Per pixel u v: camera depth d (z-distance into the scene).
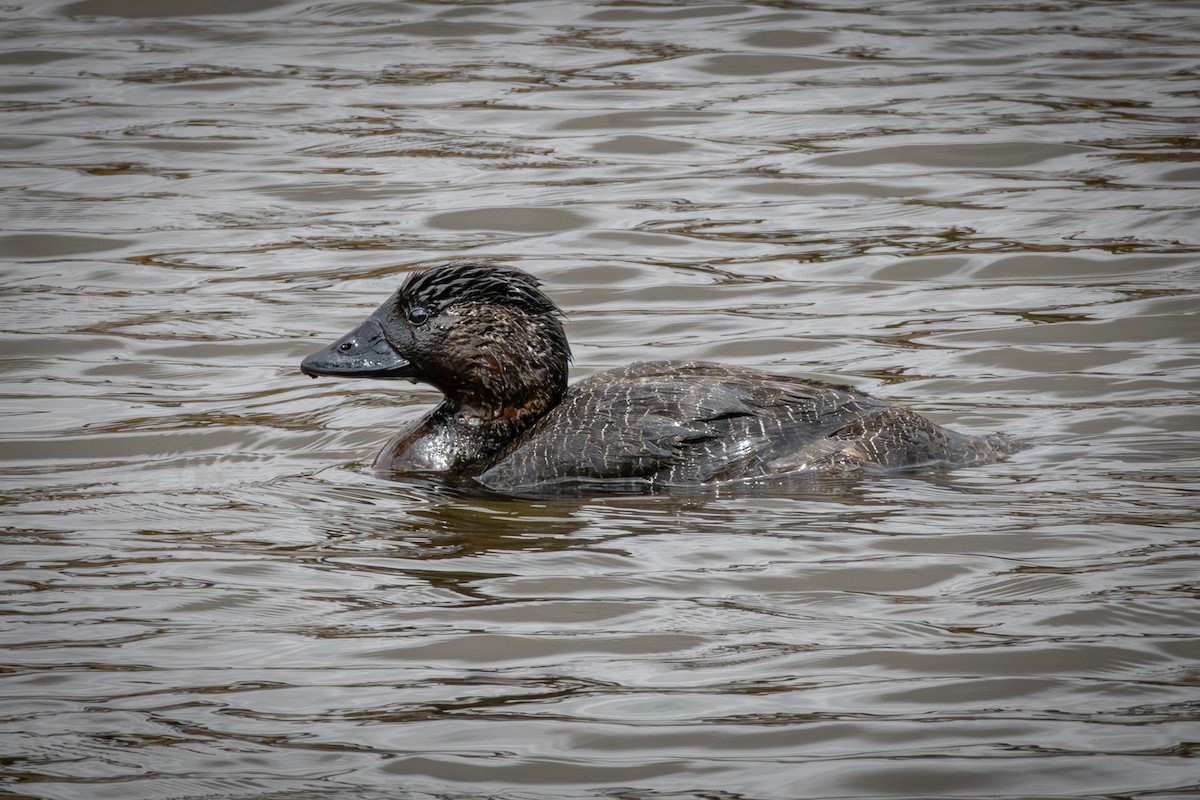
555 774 8.12
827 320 17.58
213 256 20.02
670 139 24.06
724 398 12.69
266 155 23.72
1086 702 8.71
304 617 10.14
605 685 9.10
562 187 22.20
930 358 16.23
